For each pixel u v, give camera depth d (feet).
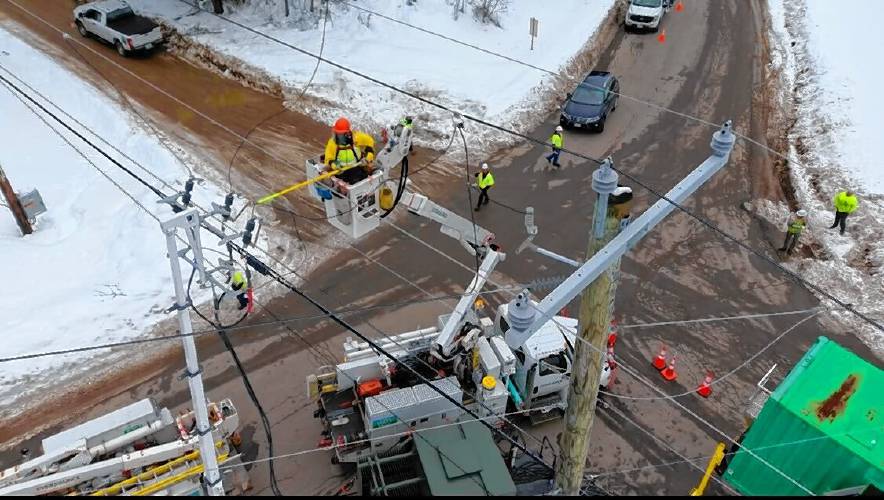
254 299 54.70
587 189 67.46
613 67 90.38
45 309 53.21
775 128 78.89
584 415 30.68
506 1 98.94
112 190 65.36
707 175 25.41
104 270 57.41
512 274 57.26
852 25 98.53
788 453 37.01
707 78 88.22
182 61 85.97
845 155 72.38
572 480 33.24
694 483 42.19
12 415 45.88
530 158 71.61
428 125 74.79
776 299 55.98
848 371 37.91
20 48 85.40
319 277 56.80
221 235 28.09
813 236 62.59
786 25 102.01
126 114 75.51
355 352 43.01
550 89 82.64
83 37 88.94
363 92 78.43
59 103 77.61
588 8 103.86
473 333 42.98
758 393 42.60
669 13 105.60
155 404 40.78
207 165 68.85
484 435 37.88
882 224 62.69
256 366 49.29
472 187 67.05
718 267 58.95
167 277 56.59
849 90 82.89
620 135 76.07
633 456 43.75
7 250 58.08
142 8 94.27
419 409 40.22
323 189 35.83
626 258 59.52
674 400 44.80
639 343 51.67
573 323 47.34
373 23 88.84
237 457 39.55
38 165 68.28
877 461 33.68
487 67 84.53
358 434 40.65
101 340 51.39
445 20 91.40
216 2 92.12
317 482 41.73
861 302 55.72
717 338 52.29
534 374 43.70
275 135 73.87
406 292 55.47
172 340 51.42
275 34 88.22
